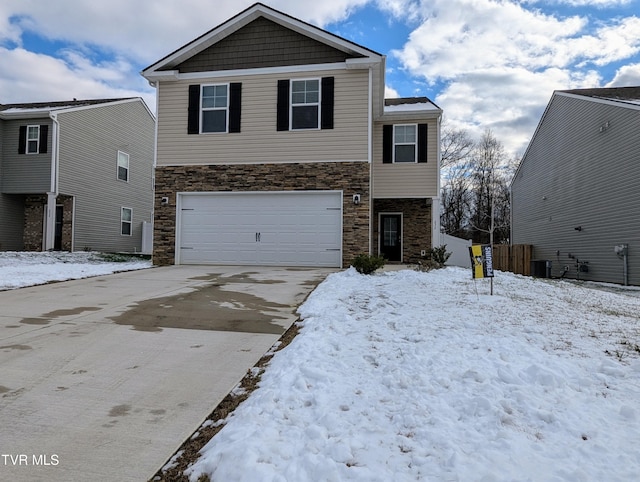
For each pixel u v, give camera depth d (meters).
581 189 15.51
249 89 12.38
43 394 3.31
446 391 3.16
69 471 2.33
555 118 17.84
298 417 2.82
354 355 4.04
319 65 12.05
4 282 8.34
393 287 7.82
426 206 16.02
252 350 4.47
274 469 2.24
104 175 19.86
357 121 11.84
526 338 4.43
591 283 13.67
